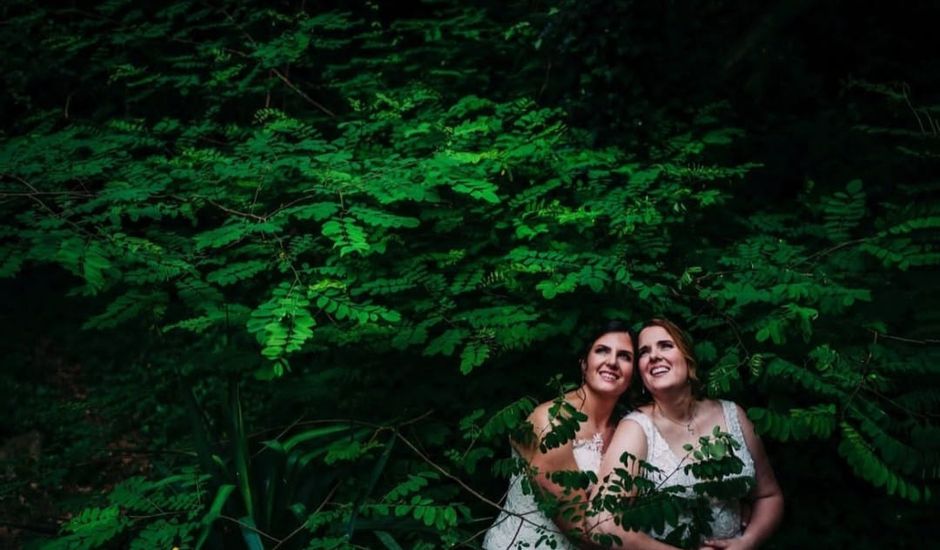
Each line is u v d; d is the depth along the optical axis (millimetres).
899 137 4742
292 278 3977
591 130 4371
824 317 3396
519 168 3900
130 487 3199
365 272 3541
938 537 3627
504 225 3697
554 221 3668
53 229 3049
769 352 3398
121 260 3125
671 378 2963
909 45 5281
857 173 4570
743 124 4883
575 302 3543
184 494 3170
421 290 3609
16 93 5539
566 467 2969
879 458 3037
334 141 4062
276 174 3809
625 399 3352
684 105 4555
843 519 3736
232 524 3203
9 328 4980
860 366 3148
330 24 5125
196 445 3451
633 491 2754
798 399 3605
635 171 4102
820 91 5066
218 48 5223
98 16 5922
